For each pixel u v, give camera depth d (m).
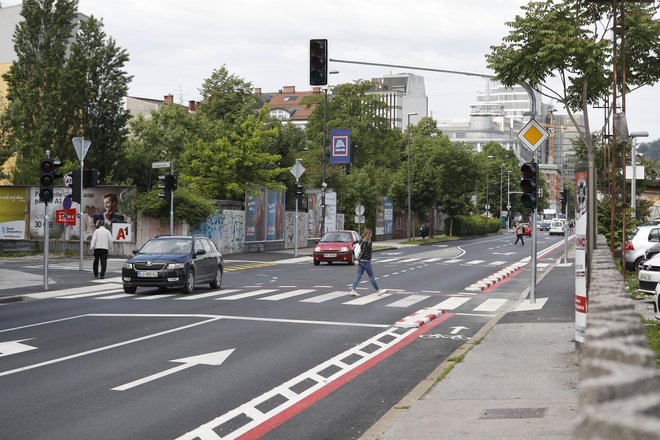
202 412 8.30
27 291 23.08
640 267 20.62
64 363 11.37
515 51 25.81
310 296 22.81
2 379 10.14
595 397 1.20
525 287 26.56
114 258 41.09
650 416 1.13
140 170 55.19
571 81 25.73
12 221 44.50
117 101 51.34
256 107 79.12
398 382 10.15
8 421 7.82
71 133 50.81
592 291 2.38
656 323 14.02
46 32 55.78
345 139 69.69
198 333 14.68
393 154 89.50
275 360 11.78
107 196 42.94
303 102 88.12
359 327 15.94
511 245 72.12
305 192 60.00
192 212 42.69
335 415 8.21
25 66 56.09
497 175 144.62
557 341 12.91
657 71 25.64
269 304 20.31
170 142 60.81
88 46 50.72
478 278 30.88
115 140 51.28
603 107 27.83
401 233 88.25
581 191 12.14
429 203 84.31
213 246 25.94
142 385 9.76
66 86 49.62
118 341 13.60
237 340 13.83
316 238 62.62
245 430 7.52
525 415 7.45
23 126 50.44
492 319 16.73
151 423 7.77
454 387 9.16
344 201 68.69
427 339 14.32
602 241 12.88
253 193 49.31
